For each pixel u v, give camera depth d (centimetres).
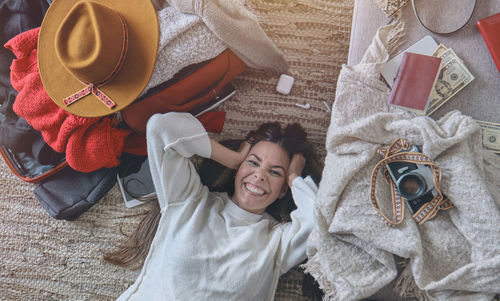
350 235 119
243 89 172
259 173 148
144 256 169
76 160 147
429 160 114
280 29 169
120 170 168
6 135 161
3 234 179
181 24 130
